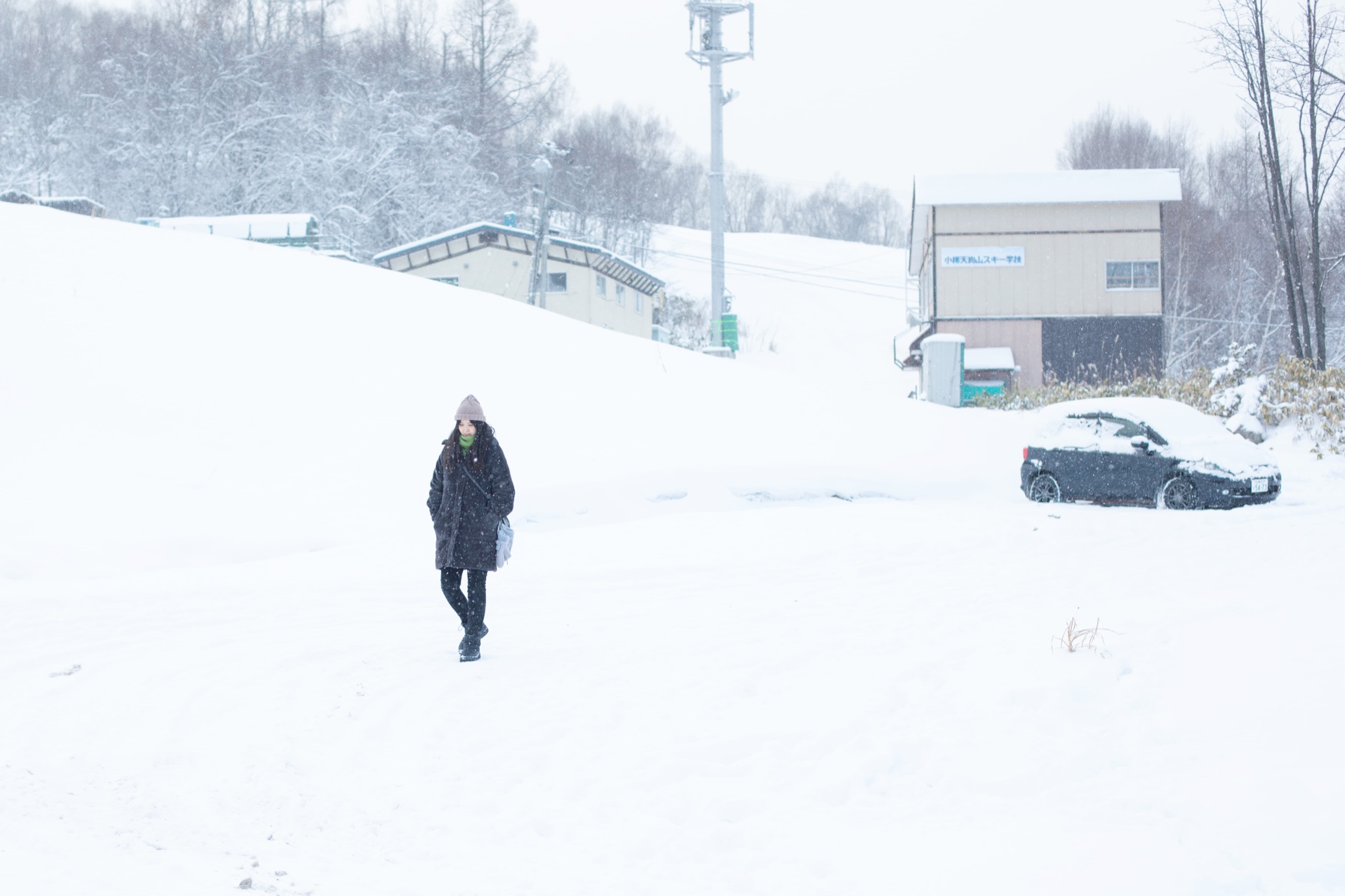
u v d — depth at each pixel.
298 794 4.47
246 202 53.41
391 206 55.41
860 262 106.62
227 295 19.75
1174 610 7.26
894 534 12.27
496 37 75.56
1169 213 58.34
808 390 21.47
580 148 78.25
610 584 9.60
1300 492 16.47
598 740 5.18
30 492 11.38
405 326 20.25
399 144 56.41
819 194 146.75
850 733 5.19
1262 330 54.12
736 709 5.64
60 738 5.03
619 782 4.64
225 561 10.77
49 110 62.28
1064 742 4.88
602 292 47.28
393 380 17.53
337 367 17.59
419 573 10.10
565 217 74.25
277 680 6.14
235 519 11.70
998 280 40.28
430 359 18.80
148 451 13.23
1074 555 10.56
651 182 89.44
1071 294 40.03
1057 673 5.89
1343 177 26.62
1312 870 3.35
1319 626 6.22
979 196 40.06
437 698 5.86
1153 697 5.43
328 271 22.86
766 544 11.70
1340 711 4.81
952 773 4.59
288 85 60.22
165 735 5.14
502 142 72.12
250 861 3.73
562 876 3.68
